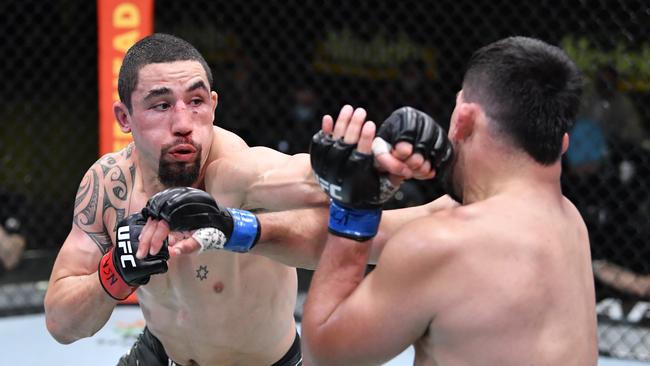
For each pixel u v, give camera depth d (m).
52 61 11.33
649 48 8.91
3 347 7.90
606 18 9.07
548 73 2.87
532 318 2.79
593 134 8.87
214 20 10.38
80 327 3.98
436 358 2.90
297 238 3.50
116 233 3.47
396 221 3.65
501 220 2.83
